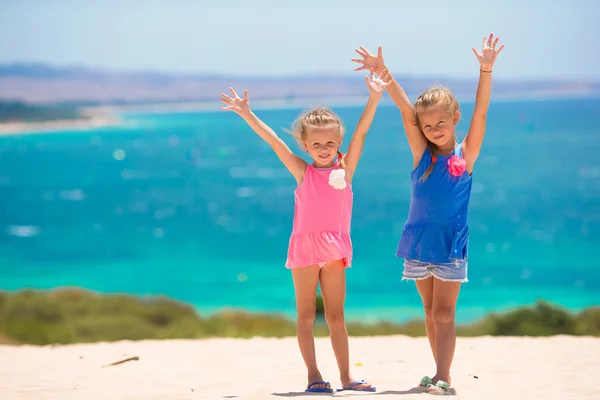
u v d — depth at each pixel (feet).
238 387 20.68
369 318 108.78
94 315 78.23
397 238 215.51
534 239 207.82
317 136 18.70
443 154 19.39
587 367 23.24
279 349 29.14
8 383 21.91
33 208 320.09
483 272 160.86
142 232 248.11
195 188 386.32
